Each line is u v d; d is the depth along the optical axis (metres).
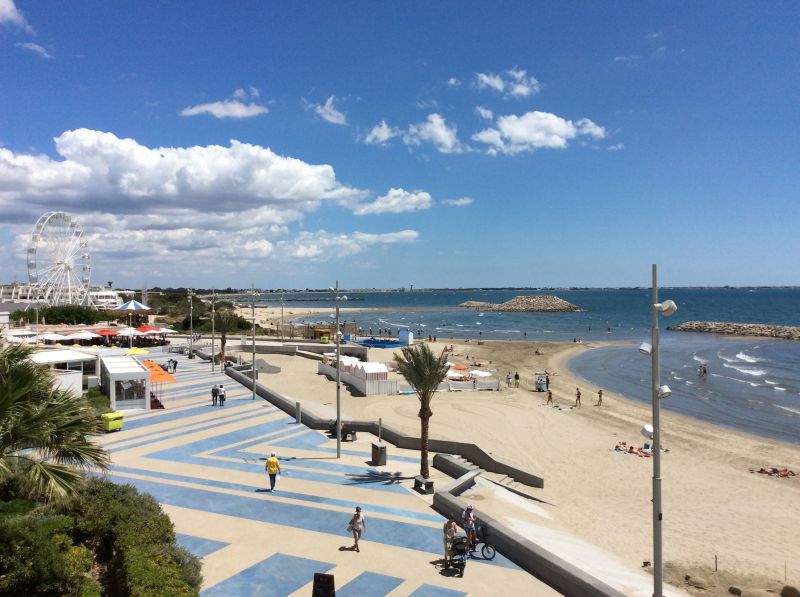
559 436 34.41
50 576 10.72
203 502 19.02
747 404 46.50
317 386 47.91
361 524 15.63
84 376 41.66
